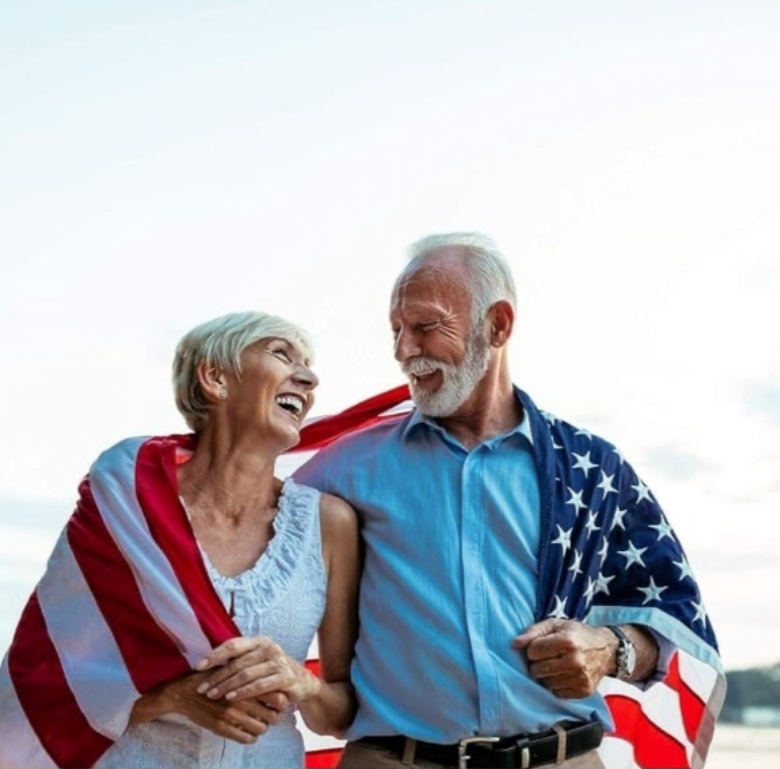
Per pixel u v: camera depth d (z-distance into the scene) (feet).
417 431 10.98
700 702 11.78
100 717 9.93
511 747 9.91
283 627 10.12
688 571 10.93
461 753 9.88
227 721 9.57
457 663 9.98
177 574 10.06
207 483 10.53
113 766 10.00
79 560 10.39
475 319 10.72
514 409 11.13
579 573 10.54
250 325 10.51
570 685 9.91
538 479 10.67
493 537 10.44
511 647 10.09
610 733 11.96
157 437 10.82
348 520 10.74
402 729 10.01
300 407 10.70
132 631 10.12
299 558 10.37
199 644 9.85
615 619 10.78
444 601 10.20
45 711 10.11
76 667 10.12
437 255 10.93
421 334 10.73
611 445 11.12
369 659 10.34
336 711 10.26
